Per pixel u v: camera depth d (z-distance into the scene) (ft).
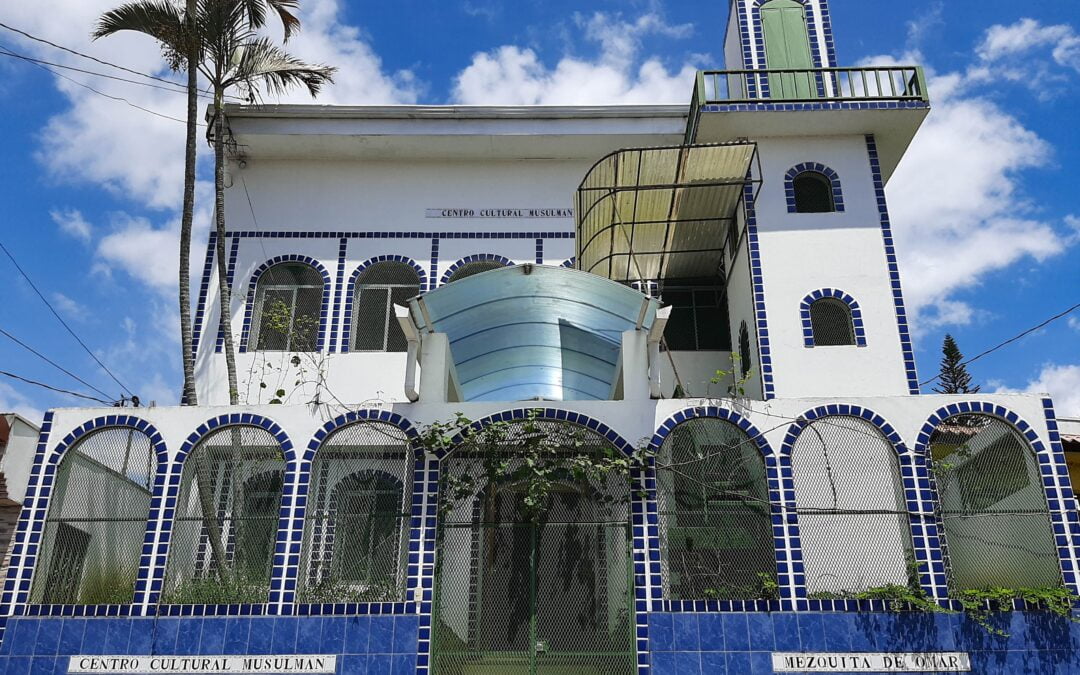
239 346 60.18
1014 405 40.55
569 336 47.96
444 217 64.34
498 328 46.68
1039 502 39.63
